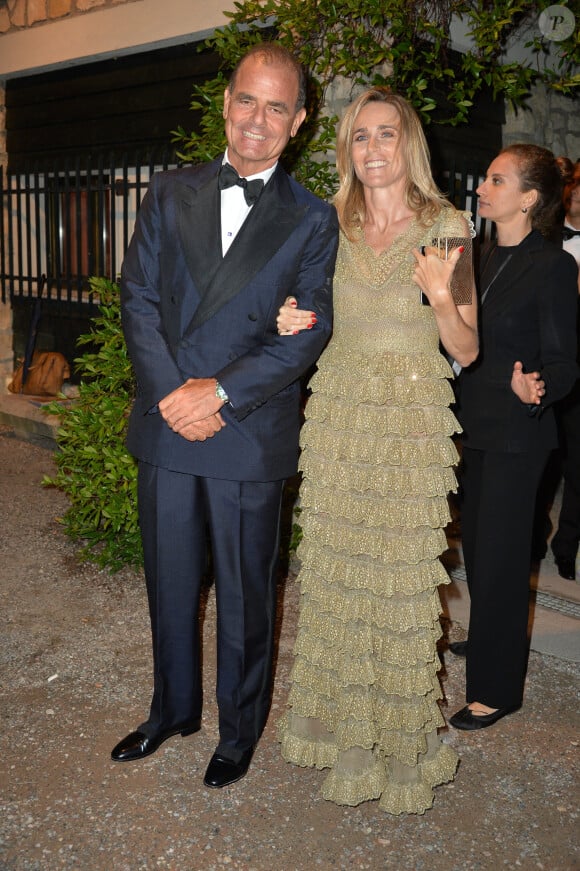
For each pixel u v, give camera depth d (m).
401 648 2.51
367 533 2.46
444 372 2.44
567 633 3.90
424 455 2.42
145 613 4.03
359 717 2.56
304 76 2.54
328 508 2.50
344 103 4.85
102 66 6.83
